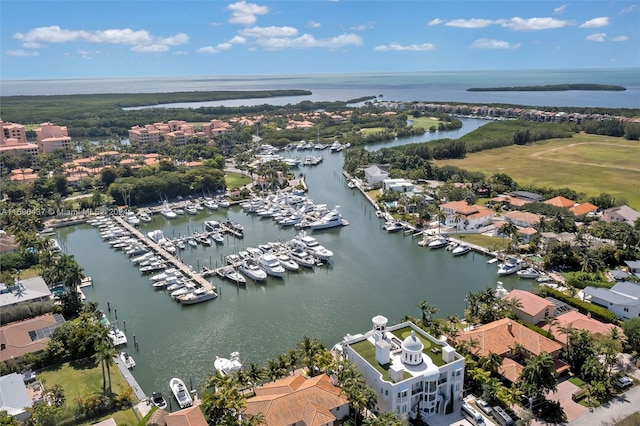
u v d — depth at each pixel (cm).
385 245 19912
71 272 14388
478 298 12781
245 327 13562
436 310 12425
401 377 9156
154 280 16662
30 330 12256
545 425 9100
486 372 9969
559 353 10981
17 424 8800
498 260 17712
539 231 18775
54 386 10100
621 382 10156
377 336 10238
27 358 11238
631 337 11194
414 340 9669
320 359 10012
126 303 15162
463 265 17650
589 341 10656
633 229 17500
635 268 15738
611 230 18138
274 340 12850
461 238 19988
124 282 16788
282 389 9494
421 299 15050
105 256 19362
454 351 9775
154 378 11244
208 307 14838
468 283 16138
